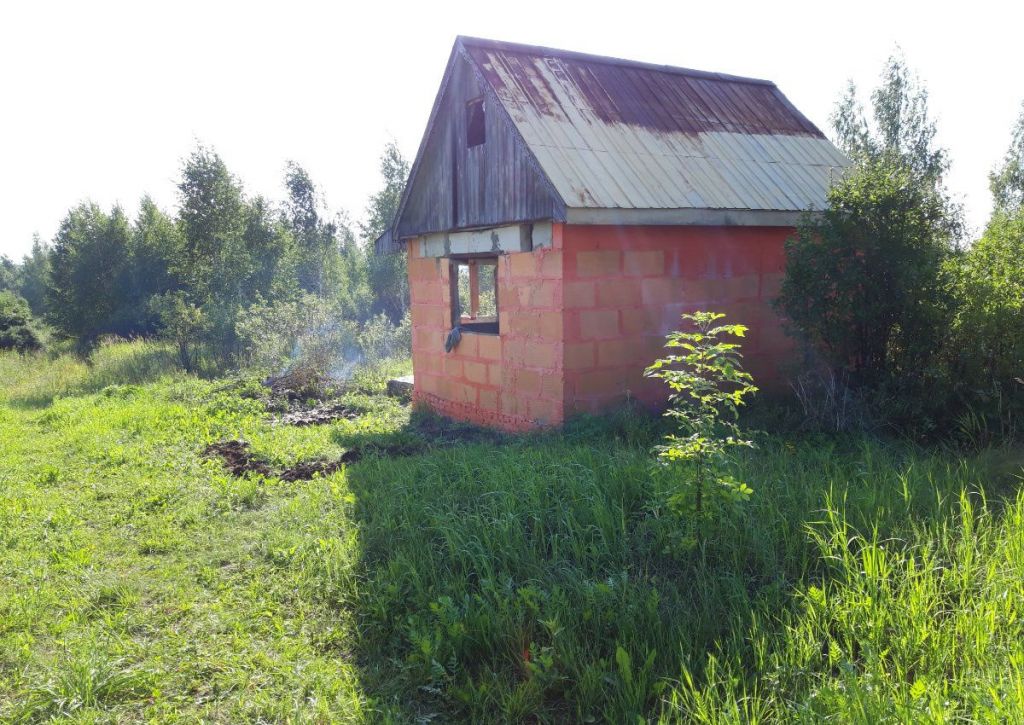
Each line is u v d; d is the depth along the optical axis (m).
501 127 8.87
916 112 22.64
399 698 3.70
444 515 5.56
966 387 6.59
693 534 4.61
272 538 5.80
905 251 6.98
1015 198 19.84
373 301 26.98
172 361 18.81
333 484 7.10
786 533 4.61
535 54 10.00
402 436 9.50
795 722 2.96
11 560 5.64
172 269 24.64
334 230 40.78
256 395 13.34
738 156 9.76
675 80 11.03
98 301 27.30
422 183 11.02
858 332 7.47
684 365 9.02
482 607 4.22
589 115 9.23
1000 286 6.41
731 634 3.76
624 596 4.07
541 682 3.63
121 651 4.21
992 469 5.59
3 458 8.98
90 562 5.59
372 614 4.50
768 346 9.66
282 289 22.44
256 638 4.36
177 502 6.98
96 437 9.75
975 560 4.02
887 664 3.37
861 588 3.78
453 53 9.66
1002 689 2.85
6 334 28.16
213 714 3.64
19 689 3.92
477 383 10.18
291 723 3.46
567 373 8.32
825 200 9.34
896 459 6.21
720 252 9.20
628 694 3.38
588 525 5.02
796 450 6.67
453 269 10.70
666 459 5.18
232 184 24.30
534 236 8.59
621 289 8.56
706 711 3.12
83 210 27.66
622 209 7.90
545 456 6.88
